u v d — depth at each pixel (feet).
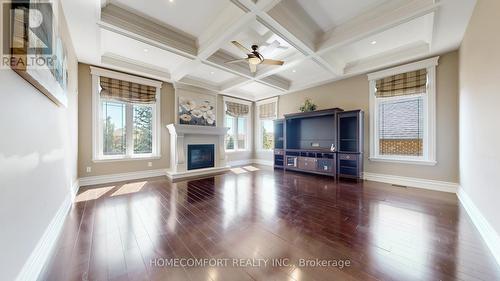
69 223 7.14
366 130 14.57
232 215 7.97
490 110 6.21
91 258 5.10
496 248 5.32
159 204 9.26
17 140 3.86
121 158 14.23
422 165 12.21
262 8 7.73
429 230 6.65
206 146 18.22
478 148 7.34
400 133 13.16
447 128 11.27
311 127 18.03
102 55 12.36
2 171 3.32
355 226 6.97
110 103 14.02
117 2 8.28
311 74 16.22
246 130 23.66
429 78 11.83
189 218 7.66
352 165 14.69
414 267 4.76
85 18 8.09
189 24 9.90
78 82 12.42
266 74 14.83
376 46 11.68
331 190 11.73
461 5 7.41
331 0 8.25
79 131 12.57
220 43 10.22
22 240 3.97
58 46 6.42
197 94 18.44
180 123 17.21
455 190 11.02
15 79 3.81
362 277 4.42
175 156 15.85
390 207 8.85
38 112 4.97
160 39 10.04
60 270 4.64
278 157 19.70
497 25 5.71
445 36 9.56
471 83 8.26
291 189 11.99
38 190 4.91
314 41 10.87
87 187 12.26
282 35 9.55
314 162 16.30
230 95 21.21
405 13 8.07
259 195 10.75
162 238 6.14
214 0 8.21
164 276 4.46
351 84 15.40
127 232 6.51
